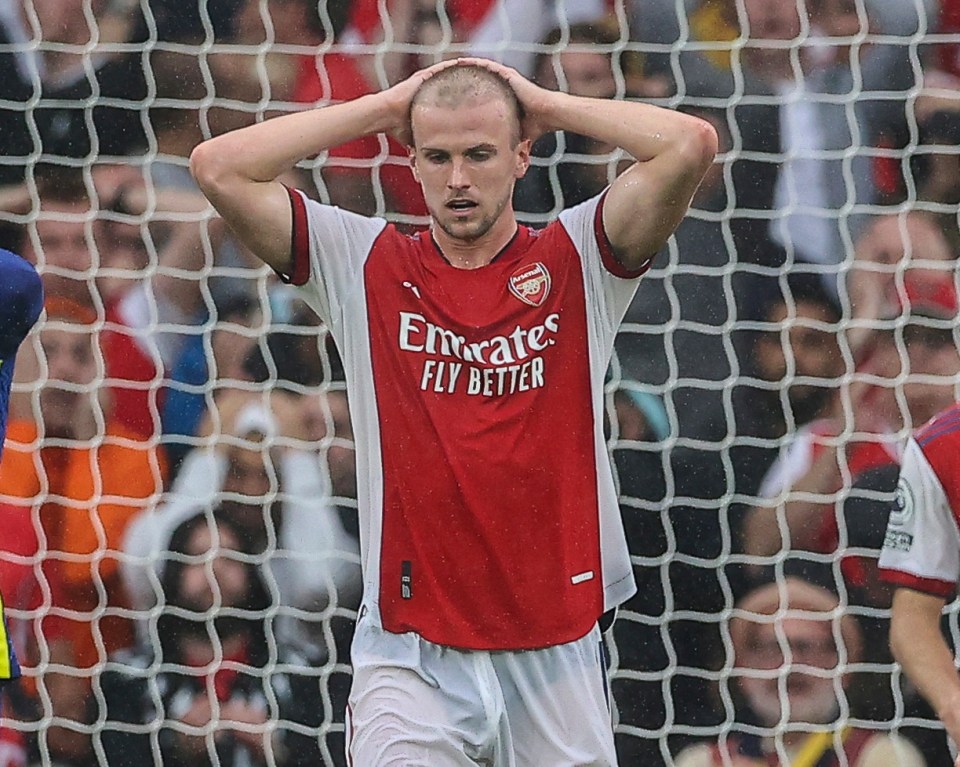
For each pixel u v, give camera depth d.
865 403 23.14
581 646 12.85
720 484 23.12
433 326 12.43
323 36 23.66
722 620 21.72
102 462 23.14
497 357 12.37
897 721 21.25
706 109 23.70
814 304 23.31
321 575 23.06
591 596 12.66
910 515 11.23
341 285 12.59
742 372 23.38
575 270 12.56
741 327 23.27
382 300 12.52
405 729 12.36
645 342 23.50
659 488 23.14
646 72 23.70
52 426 23.20
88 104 23.06
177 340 23.44
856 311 23.23
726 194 23.48
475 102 11.95
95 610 22.38
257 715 22.66
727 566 22.83
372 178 23.27
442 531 12.34
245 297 23.59
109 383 23.16
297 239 12.43
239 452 23.14
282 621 23.02
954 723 10.66
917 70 22.88
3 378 12.54
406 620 12.48
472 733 12.55
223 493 23.05
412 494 12.34
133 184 23.48
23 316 12.38
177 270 23.39
